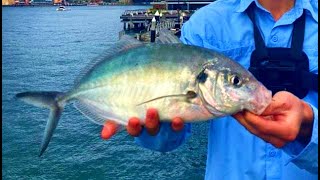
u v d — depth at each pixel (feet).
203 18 2.49
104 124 2.16
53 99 2.25
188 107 1.98
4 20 84.64
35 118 16.17
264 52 2.31
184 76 1.98
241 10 2.43
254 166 2.39
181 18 39.47
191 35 2.50
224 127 2.46
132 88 2.06
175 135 2.26
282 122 1.86
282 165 2.36
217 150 2.48
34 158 12.80
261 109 1.89
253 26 2.41
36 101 2.25
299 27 2.34
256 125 1.90
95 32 56.80
